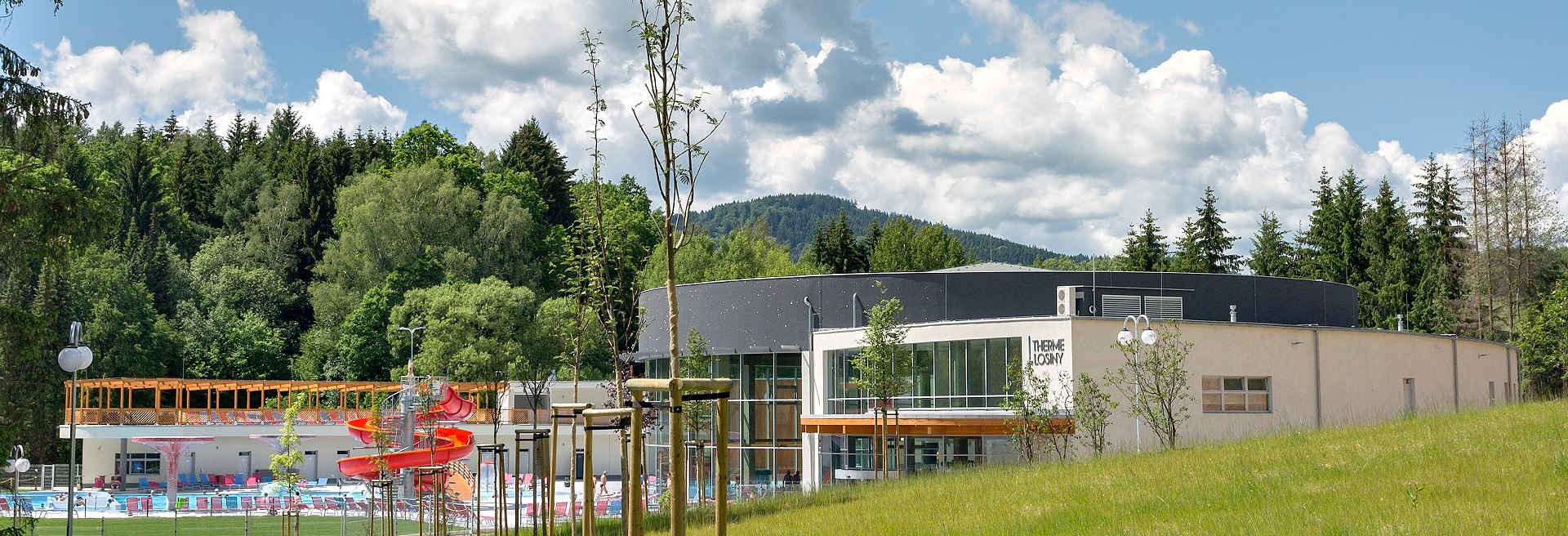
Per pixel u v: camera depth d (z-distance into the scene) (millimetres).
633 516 11594
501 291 77875
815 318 47188
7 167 20672
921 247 116688
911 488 24828
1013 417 36438
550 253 94688
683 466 11414
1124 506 17812
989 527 17234
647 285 86562
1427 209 89812
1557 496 14570
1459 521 13273
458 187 95375
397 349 81562
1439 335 45781
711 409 42625
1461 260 82688
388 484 29422
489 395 68000
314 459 68312
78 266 76062
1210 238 106125
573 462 19516
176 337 82312
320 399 79812
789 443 46469
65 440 72312
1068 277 46656
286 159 119688
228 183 113062
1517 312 74500
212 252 97625
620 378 27625
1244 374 38594
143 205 99375
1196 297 48000
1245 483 18672
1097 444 33688
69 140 95000
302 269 102625
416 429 54312
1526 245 73438
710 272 97250
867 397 42438
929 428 38844
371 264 88188
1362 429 25438
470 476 58750
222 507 53625
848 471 42875
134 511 52969
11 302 71625
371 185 91625
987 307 46312
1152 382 36062
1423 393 44281
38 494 57125
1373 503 15281
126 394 77812
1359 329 41812
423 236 89812
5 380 66750
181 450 55219
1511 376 52906
